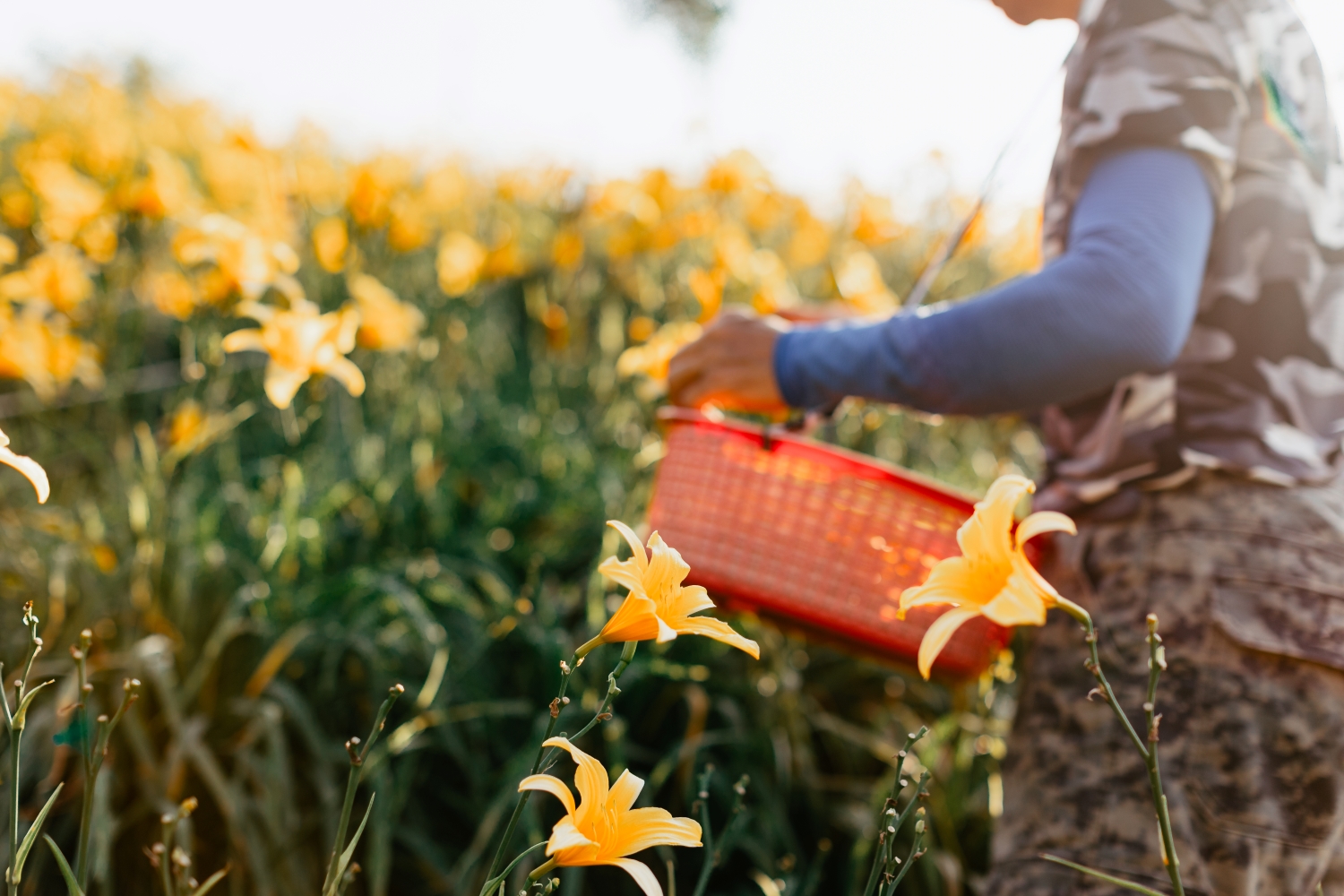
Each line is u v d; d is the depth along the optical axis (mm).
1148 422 1192
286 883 1856
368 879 1971
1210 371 1167
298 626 2166
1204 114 1091
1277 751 1101
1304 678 1108
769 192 3730
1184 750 1129
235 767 2072
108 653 2068
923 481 1319
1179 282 1062
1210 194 1114
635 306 4016
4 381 3312
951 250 1662
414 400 3086
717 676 2285
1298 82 1170
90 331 3195
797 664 2414
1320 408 1171
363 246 3234
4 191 3318
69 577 2172
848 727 2320
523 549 2631
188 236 2199
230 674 2121
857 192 4188
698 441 1438
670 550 854
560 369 3658
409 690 2168
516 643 2322
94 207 2682
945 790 2104
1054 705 1250
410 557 2516
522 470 3037
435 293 3555
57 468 2928
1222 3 1126
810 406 1319
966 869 2141
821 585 1361
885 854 903
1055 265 1096
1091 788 1182
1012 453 3357
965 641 1364
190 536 2240
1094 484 1236
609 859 729
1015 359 1087
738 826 2014
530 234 4211
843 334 1248
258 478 2920
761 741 2189
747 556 1382
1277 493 1152
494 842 2025
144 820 1868
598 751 2125
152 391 3195
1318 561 1127
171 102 6512
